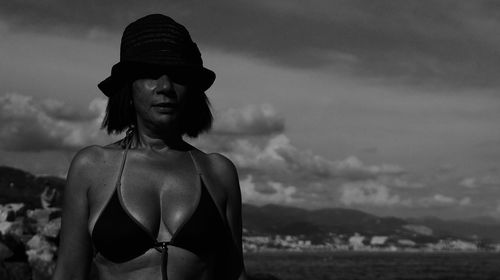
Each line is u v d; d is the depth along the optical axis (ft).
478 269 389.19
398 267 421.18
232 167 6.53
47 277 61.62
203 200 5.99
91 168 6.07
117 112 6.46
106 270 5.82
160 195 5.95
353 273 323.37
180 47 6.19
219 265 6.26
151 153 6.16
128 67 6.11
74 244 6.03
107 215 5.79
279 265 440.04
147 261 5.71
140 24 6.24
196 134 6.92
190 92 6.60
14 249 61.31
